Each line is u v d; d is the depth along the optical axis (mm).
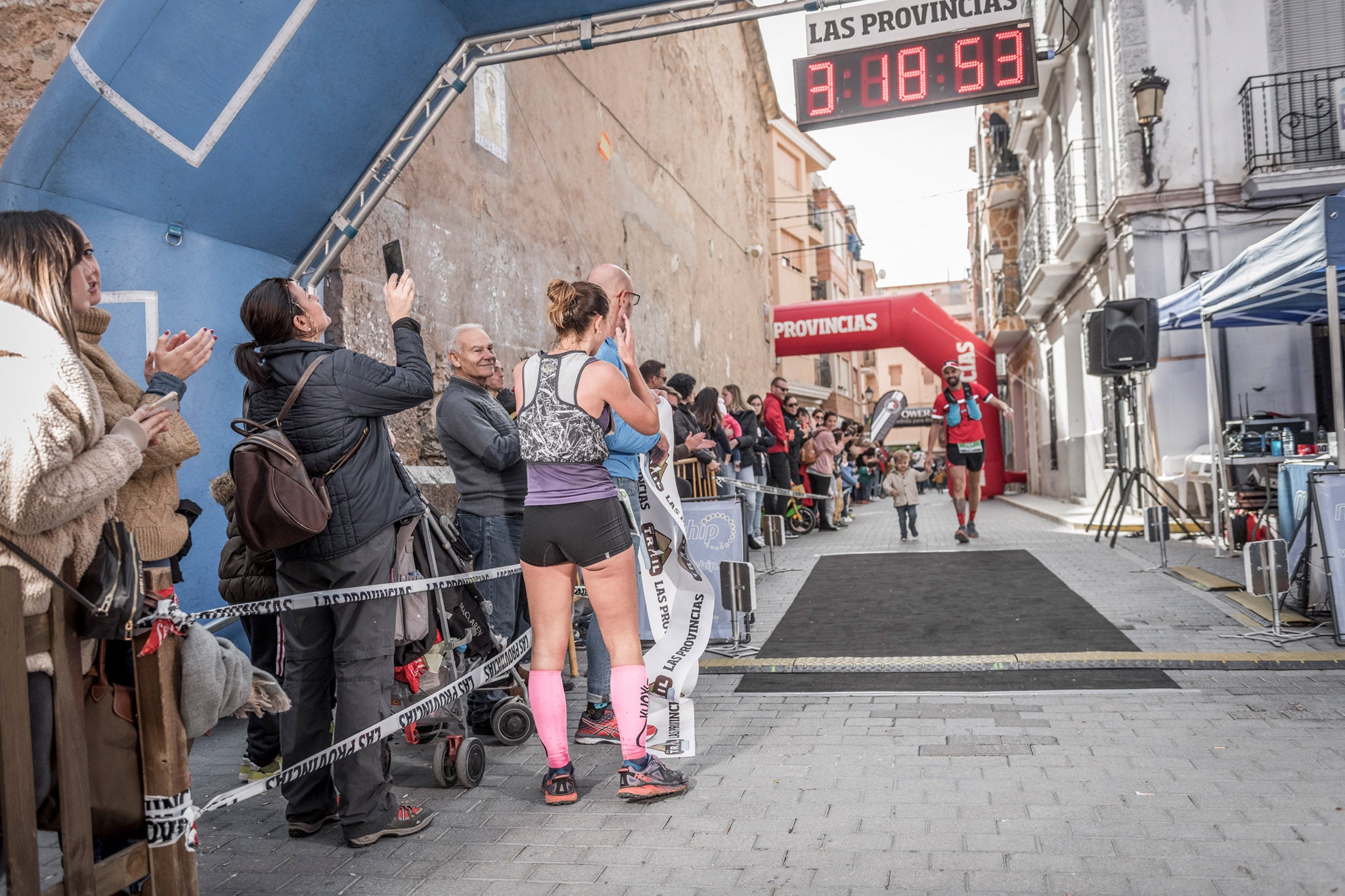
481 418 4430
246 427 3254
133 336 4730
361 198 5738
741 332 21344
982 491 23516
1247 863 2672
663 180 15234
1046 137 18375
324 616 3324
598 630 4336
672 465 4500
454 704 3844
